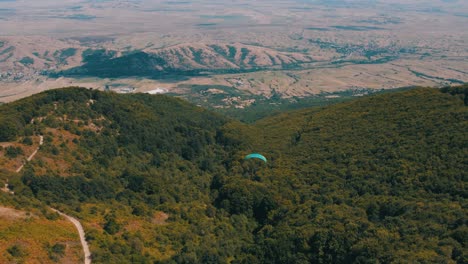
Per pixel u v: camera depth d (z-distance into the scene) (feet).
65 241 329.72
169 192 510.99
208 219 461.78
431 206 390.42
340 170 535.60
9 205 357.41
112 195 475.31
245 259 379.35
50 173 470.80
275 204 491.72
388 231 358.64
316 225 394.11
